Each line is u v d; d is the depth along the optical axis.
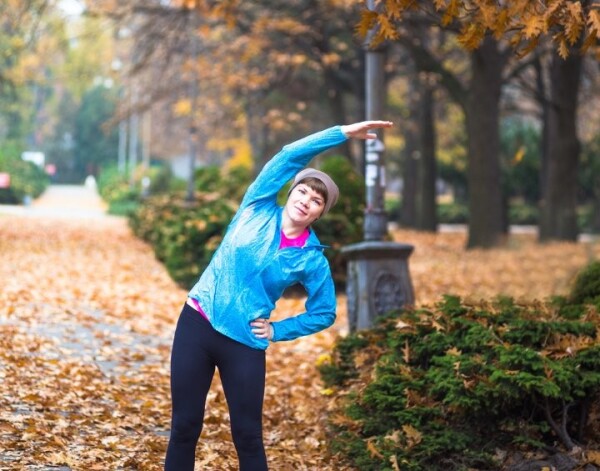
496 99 22.56
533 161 40.75
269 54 26.61
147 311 12.62
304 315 4.56
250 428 4.45
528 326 5.77
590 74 31.81
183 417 4.46
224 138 45.38
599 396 5.55
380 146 9.23
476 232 23.14
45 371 8.02
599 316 6.05
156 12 24.11
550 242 25.58
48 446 5.77
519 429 5.53
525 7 5.04
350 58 29.72
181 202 26.31
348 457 5.98
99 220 39.66
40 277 15.51
